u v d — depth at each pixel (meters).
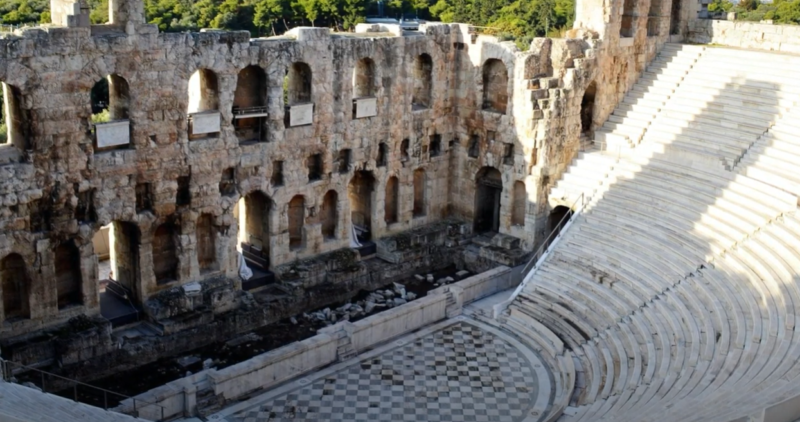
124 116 47.50
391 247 59.56
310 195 55.72
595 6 60.69
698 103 59.28
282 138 53.22
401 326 50.94
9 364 42.91
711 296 45.09
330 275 55.72
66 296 47.56
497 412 43.41
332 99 55.09
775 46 62.38
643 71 64.19
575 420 38.22
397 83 58.31
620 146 60.12
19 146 44.75
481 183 63.62
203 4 95.69
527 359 48.47
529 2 107.12
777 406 28.69
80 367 44.78
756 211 49.75
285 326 52.25
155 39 46.62
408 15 115.94
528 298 52.84
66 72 43.91
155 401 40.81
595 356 46.44
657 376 40.19
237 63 50.00
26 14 82.44
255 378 44.19
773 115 55.34
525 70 58.41
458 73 62.28
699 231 50.47
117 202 47.25
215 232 51.97
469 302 55.28
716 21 65.38
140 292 49.38
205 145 49.88
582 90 59.91
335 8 101.50
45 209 45.06
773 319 40.38
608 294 50.06
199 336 49.12
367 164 58.28
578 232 55.28
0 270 44.59
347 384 45.56
